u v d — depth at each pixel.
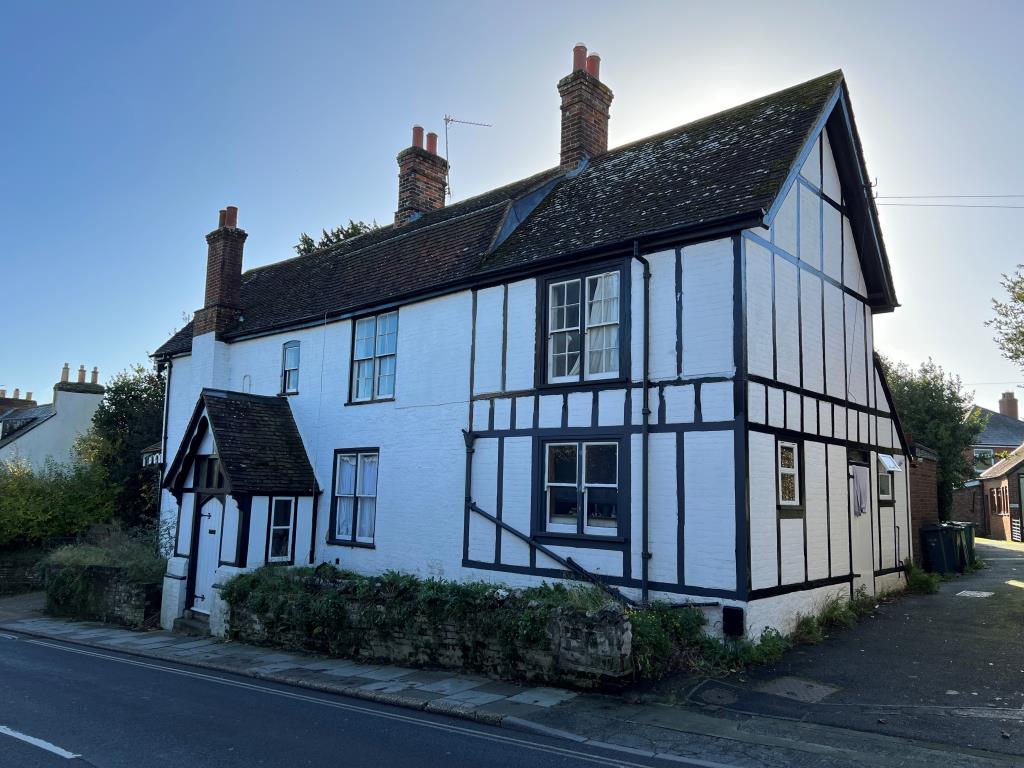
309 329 18.17
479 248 14.93
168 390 22.33
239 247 21.12
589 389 12.14
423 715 8.58
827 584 12.14
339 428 16.78
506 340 13.60
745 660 9.70
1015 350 16.06
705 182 12.25
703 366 10.89
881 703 8.18
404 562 14.75
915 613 12.81
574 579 11.85
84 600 18.03
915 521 18.23
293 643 13.02
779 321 11.64
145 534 20.34
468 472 13.79
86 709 8.73
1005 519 34.59
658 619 9.91
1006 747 6.82
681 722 7.84
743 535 10.16
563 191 16.02
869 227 14.43
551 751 7.02
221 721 8.18
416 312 15.52
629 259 11.94
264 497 15.77
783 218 12.13
